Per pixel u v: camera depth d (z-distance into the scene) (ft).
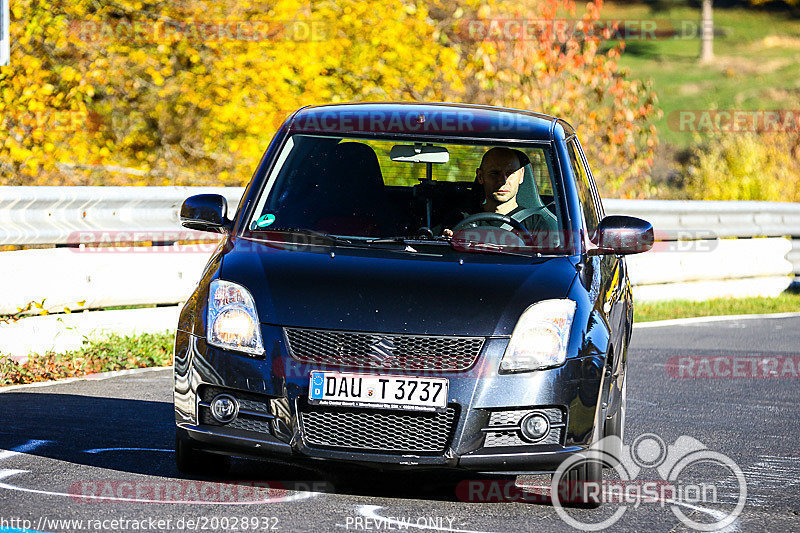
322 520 58.03
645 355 123.34
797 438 85.20
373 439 60.18
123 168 165.07
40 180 158.81
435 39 177.47
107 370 100.53
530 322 61.46
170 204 117.39
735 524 61.36
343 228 69.21
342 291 61.82
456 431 59.57
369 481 66.80
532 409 60.49
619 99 203.51
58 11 155.94
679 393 102.58
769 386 107.76
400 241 68.08
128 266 111.45
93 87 163.32
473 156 73.20
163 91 160.15
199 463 65.77
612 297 69.87
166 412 84.38
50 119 150.61
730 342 134.21
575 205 71.82
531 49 193.88
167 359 105.91
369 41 173.06
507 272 64.80
